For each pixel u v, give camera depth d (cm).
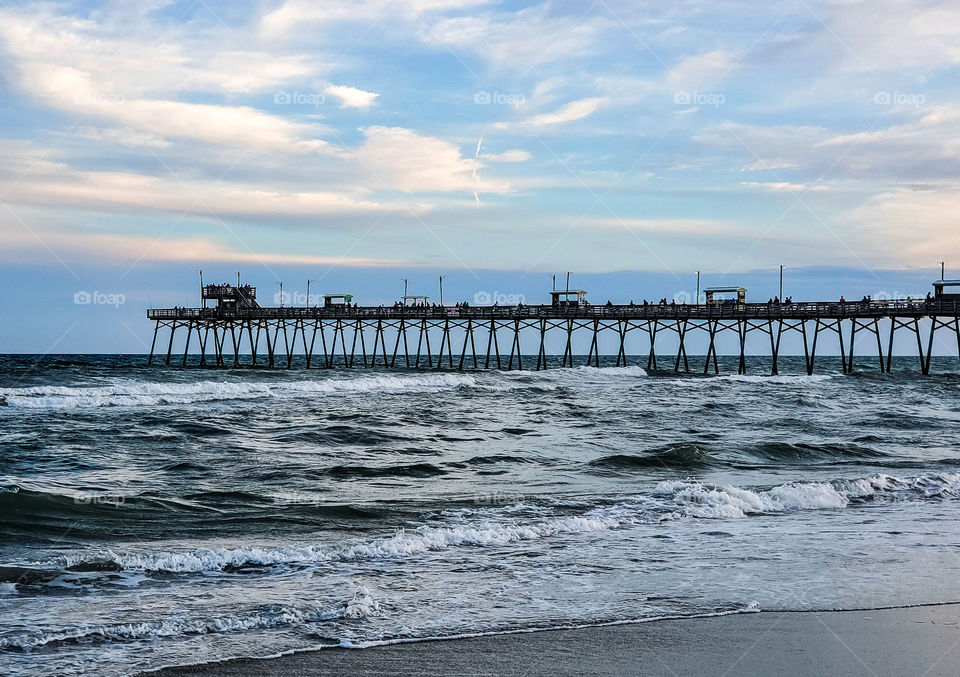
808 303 6234
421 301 7725
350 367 8062
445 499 1695
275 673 780
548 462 2256
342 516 1505
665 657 840
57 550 1230
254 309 7869
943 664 829
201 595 1013
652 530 1441
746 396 4775
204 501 1619
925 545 1343
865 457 2462
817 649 866
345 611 954
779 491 1772
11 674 763
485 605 998
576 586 1087
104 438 2520
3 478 1830
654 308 6575
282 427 2875
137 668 785
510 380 5712
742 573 1158
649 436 2875
